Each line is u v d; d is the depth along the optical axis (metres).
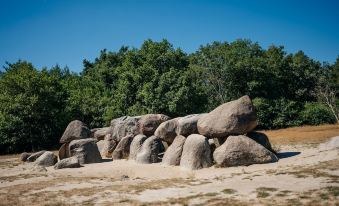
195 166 18.50
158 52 48.53
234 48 60.06
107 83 59.03
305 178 12.38
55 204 11.70
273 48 64.00
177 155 20.62
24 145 44.81
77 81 61.12
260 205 9.60
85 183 16.05
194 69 55.41
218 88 56.78
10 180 18.23
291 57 64.19
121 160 25.11
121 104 47.38
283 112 51.25
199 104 47.22
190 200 10.91
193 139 19.67
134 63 51.38
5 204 12.08
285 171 14.27
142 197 11.98
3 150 43.38
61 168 22.45
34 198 12.89
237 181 13.45
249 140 18.27
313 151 19.97
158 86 45.12
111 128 29.77
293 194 10.34
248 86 54.66
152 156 22.67
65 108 47.91
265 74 55.94
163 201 11.10
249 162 17.67
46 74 49.69
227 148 18.05
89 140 25.41
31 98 42.12
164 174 18.09
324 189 10.46
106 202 11.55
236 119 19.02
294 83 59.56
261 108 51.84
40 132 44.38
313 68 61.91
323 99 51.50
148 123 25.84
